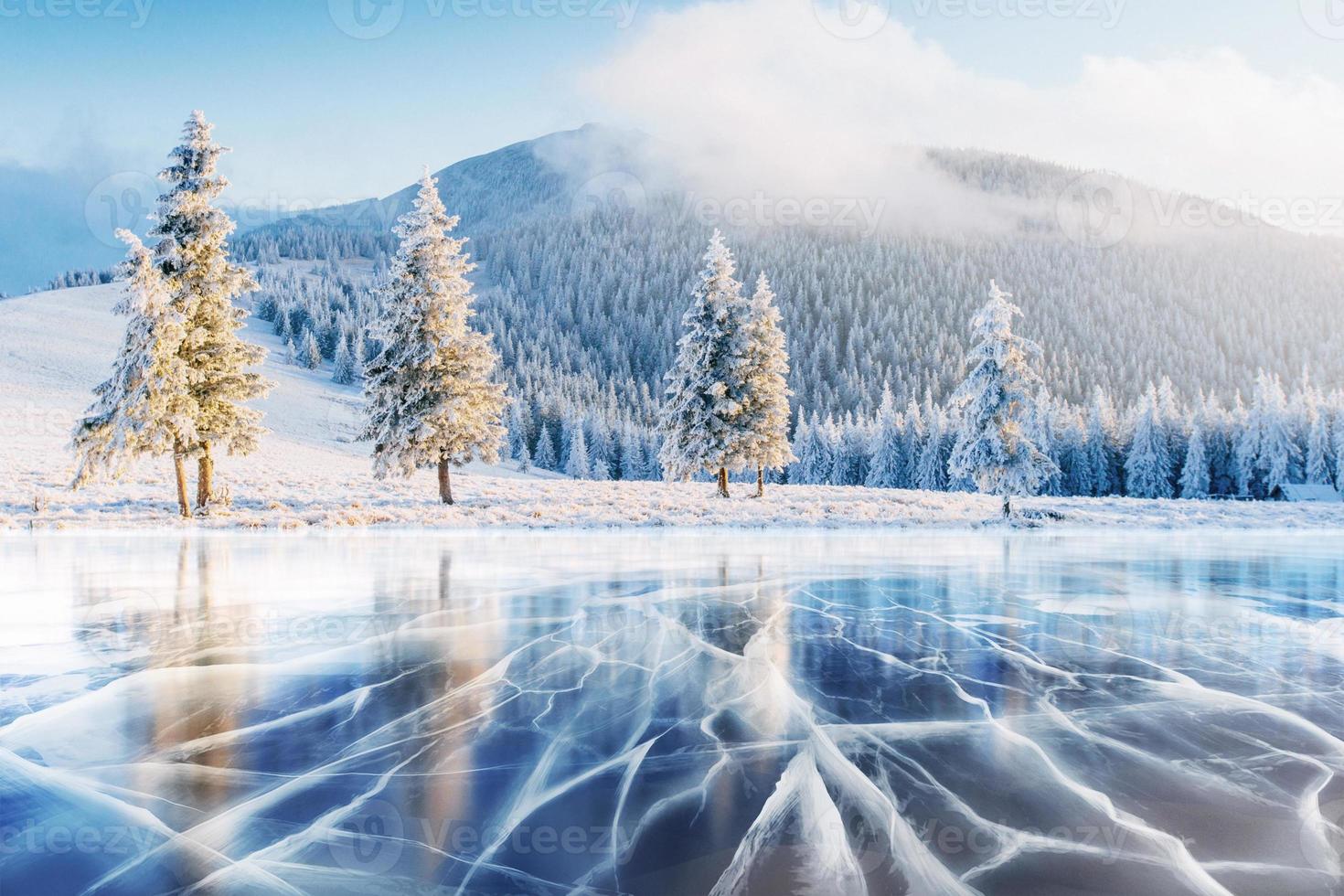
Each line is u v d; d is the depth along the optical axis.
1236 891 3.15
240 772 4.34
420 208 28.53
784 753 4.61
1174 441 78.38
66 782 4.22
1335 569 14.08
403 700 5.62
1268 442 73.94
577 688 5.92
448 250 28.67
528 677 6.23
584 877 3.23
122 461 23.58
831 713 5.38
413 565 13.39
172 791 4.11
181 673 6.32
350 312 134.75
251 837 3.60
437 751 4.64
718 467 34.12
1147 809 3.92
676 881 3.19
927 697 5.79
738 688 5.98
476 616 8.73
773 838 3.56
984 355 28.91
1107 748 4.75
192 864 3.35
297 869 3.31
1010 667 6.69
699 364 33.72
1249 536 24.00
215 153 25.31
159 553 15.29
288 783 4.20
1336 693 5.96
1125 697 5.82
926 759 4.55
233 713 5.34
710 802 3.95
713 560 14.48
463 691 5.84
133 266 23.20
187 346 24.72
